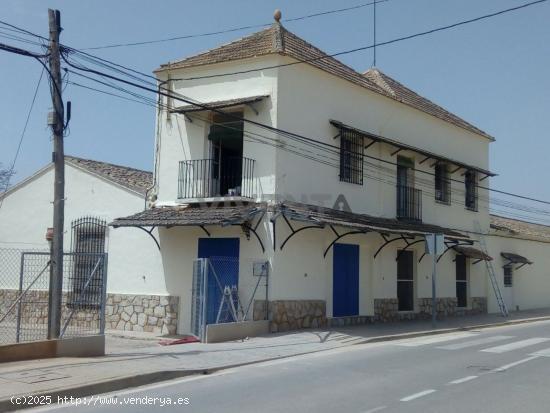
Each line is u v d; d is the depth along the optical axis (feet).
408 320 72.33
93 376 32.63
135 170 76.18
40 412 26.66
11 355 36.63
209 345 47.26
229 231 57.41
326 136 62.49
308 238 59.21
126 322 61.46
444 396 29.40
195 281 52.47
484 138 91.76
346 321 63.26
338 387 31.60
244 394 29.94
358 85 66.59
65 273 65.21
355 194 65.92
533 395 29.73
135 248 62.34
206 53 63.72
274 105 56.75
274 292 54.85
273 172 56.08
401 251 72.38
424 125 78.48
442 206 81.30
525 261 95.86
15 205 70.64
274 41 59.47
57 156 40.86
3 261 69.77
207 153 60.75
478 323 71.46
